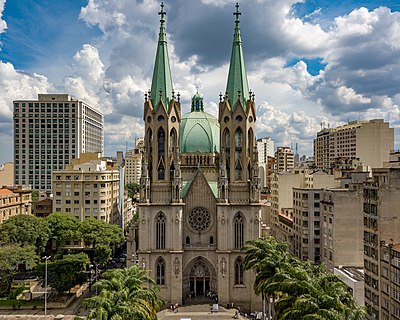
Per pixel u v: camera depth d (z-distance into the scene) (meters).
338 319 47.03
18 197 169.38
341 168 169.50
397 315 74.06
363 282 92.31
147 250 107.31
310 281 55.16
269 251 74.12
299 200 139.25
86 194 166.88
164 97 112.12
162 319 95.94
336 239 114.19
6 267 108.94
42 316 103.31
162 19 115.50
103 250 130.88
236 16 115.81
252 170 110.25
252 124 112.31
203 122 120.62
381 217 81.69
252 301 106.75
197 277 111.06
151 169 110.81
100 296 55.62
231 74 114.50
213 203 110.88
